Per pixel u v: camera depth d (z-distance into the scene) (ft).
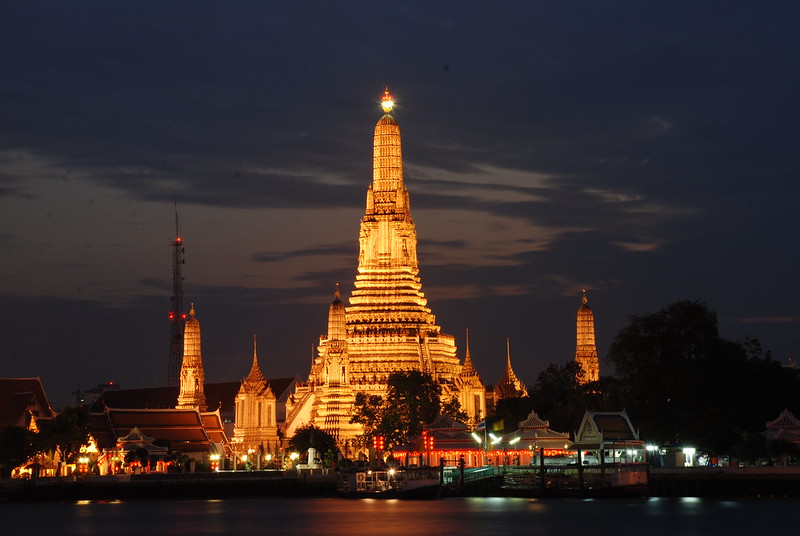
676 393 636.48
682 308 654.53
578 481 594.65
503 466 625.82
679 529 465.47
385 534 464.65
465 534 459.73
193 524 519.60
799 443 608.60
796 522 484.33
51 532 499.92
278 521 524.11
